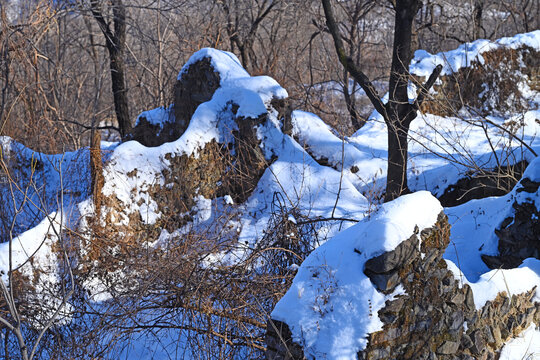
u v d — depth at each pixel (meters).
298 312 4.25
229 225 9.34
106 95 22.47
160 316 5.64
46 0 13.61
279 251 6.51
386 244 4.18
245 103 10.52
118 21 16.11
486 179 10.55
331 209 9.68
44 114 14.44
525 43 15.20
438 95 13.99
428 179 11.08
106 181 8.84
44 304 6.07
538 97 15.20
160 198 9.52
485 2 21.45
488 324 4.85
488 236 7.45
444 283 4.52
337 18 20.14
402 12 9.76
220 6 19.12
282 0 18.62
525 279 5.28
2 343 5.94
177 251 6.98
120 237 8.70
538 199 6.79
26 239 7.14
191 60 12.16
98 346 5.63
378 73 23.16
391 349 4.28
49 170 10.37
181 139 9.90
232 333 5.62
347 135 14.37
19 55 13.34
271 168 10.42
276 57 19.17
